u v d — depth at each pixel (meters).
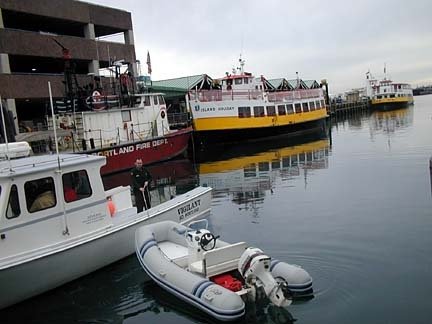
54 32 39.38
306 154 28.25
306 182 18.17
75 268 8.55
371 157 24.25
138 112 26.73
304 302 7.08
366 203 13.55
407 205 12.92
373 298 7.15
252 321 6.64
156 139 26.53
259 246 10.09
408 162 21.20
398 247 9.45
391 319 6.50
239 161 27.11
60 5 34.22
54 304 7.92
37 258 7.75
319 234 10.73
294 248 9.78
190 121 33.47
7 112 12.96
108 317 7.38
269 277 6.82
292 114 41.47
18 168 8.23
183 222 11.12
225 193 17.17
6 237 7.63
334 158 25.27
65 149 23.16
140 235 8.96
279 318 6.70
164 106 28.84
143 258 8.33
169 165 26.77
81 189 8.85
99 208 9.14
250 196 16.17
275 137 39.59
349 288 7.53
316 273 8.23
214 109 33.75
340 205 13.57
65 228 8.46
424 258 8.73
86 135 23.77
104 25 38.62
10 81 29.95
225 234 11.28
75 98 24.77
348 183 17.12
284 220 12.31
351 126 52.44
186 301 7.19
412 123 48.81
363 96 93.88
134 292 8.23
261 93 37.62
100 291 8.33
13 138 13.05
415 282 7.65
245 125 35.31
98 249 8.89
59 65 37.91
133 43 42.12
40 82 31.69
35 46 31.94
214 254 7.21
